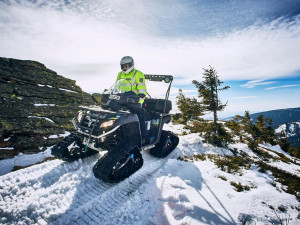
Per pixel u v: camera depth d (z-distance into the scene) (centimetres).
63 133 680
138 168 417
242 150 1040
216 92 1059
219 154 770
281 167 898
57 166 409
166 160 550
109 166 320
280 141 3425
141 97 411
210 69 1082
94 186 352
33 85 785
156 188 350
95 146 375
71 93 922
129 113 393
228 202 340
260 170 614
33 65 859
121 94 389
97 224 260
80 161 441
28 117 625
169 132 593
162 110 507
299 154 2978
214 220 278
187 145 802
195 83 1132
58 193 317
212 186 403
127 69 412
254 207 337
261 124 2366
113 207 300
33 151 544
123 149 358
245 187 422
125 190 353
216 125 982
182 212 284
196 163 549
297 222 303
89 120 366
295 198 412
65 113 774
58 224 250
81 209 281
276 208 351
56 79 930
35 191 318
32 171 386
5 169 436
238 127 1403
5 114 571
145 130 462
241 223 281
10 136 544
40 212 265
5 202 284
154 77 514
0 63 732
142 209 296
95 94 1120
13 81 714
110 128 350
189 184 389
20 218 254
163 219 268
